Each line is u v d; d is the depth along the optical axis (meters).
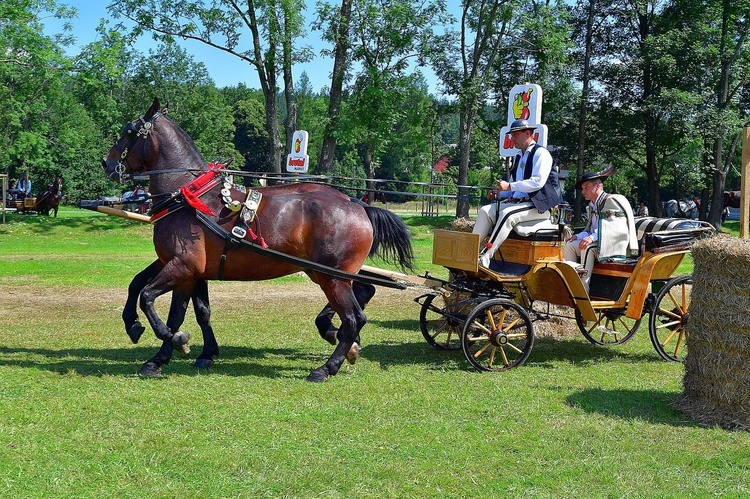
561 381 7.21
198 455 4.94
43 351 8.05
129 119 51.69
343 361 7.43
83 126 58.00
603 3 35.72
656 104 33.44
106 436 5.28
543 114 32.75
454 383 7.05
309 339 9.10
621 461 5.00
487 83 31.06
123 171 7.36
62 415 5.72
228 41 28.89
